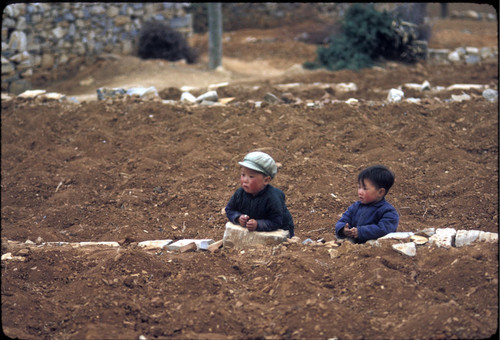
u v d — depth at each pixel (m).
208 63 16.62
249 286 3.96
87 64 16.12
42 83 14.95
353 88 11.47
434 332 3.19
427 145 7.78
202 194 6.84
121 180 7.39
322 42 20.23
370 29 15.40
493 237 4.40
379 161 7.43
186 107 9.38
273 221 4.60
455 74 13.55
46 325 3.56
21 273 4.25
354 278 3.88
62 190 7.30
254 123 8.72
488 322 3.33
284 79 13.24
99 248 4.99
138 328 3.46
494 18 24.70
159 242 5.21
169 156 7.89
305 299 3.64
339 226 4.73
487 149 7.68
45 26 14.99
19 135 9.09
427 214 6.13
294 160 7.61
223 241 4.72
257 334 3.33
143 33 17.11
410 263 4.05
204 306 3.61
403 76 13.10
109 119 9.17
